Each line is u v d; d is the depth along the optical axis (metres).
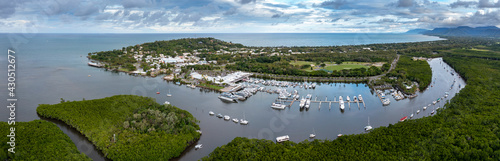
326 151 148.62
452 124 177.62
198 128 194.38
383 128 176.25
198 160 148.62
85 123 185.25
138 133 173.25
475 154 139.62
